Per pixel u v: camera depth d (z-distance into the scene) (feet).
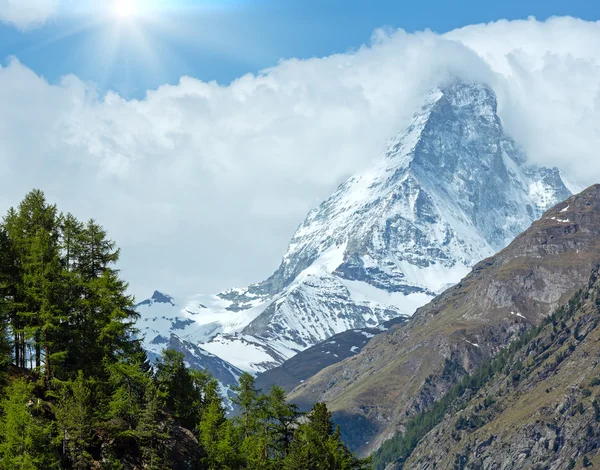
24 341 464.24
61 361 463.42
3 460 401.29
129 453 466.70
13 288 469.57
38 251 467.11
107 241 498.28
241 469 500.33
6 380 447.01
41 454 411.34
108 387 469.16
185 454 496.23
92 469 441.68
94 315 473.67
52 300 462.19
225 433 507.71
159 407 500.33
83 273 487.61
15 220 485.56
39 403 445.78
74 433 436.76
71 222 494.59
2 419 421.18
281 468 513.86
